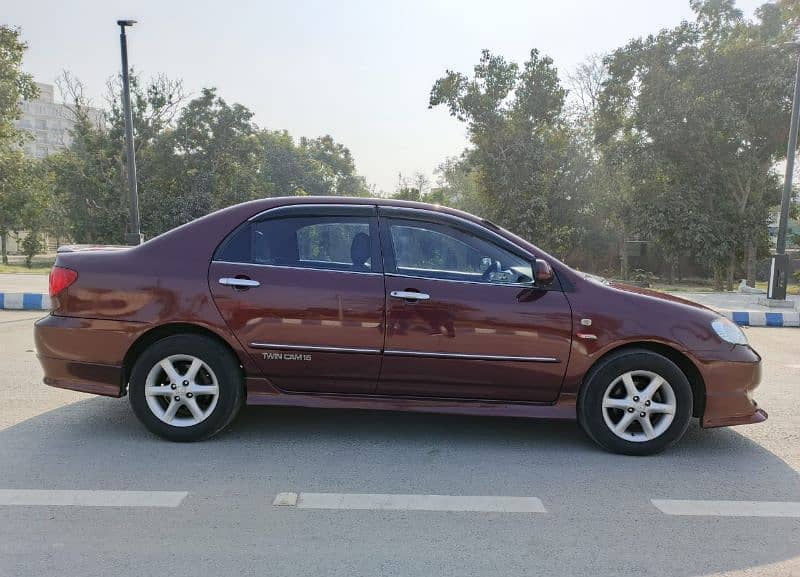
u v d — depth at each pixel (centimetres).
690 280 2719
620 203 2439
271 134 6050
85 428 433
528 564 266
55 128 10769
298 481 351
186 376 405
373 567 260
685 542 289
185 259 408
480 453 405
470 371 401
